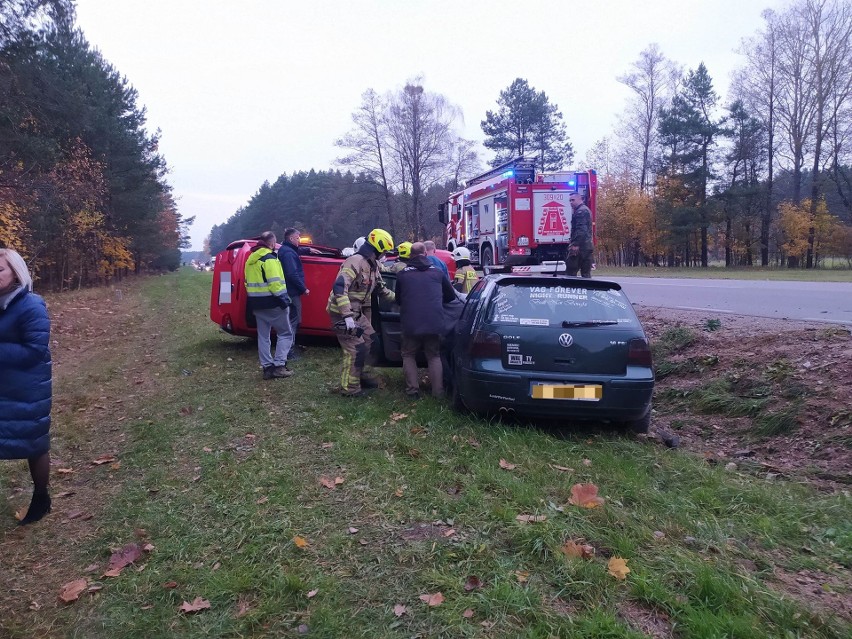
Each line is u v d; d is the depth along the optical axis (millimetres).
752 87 46219
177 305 21125
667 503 4312
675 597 3152
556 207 17781
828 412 5777
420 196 52938
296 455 5387
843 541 3865
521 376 5629
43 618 3311
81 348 12914
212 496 4617
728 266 49344
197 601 3318
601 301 5949
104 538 4129
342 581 3412
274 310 8297
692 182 48906
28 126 19859
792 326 8312
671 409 7168
